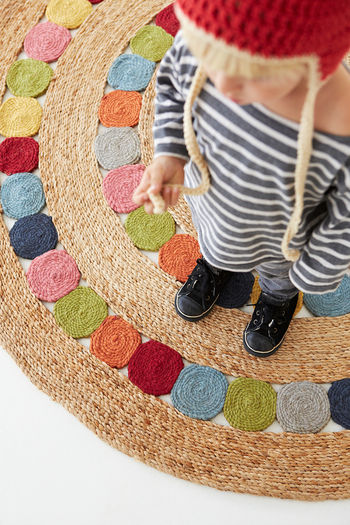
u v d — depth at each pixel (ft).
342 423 3.81
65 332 4.13
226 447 3.79
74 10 5.11
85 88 4.86
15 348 4.09
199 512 3.66
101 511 3.69
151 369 4.00
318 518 3.61
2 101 4.88
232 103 2.17
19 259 4.37
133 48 4.97
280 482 3.68
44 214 4.49
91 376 4.00
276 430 3.84
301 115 2.05
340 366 3.97
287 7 1.58
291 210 2.46
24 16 5.11
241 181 2.39
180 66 2.37
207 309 4.07
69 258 4.33
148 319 4.15
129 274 4.29
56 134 4.72
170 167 2.70
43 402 3.97
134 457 3.79
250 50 1.66
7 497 3.74
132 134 4.68
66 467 3.80
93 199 4.50
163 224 4.41
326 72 1.83
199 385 3.95
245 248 2.91
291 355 4.01
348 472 3.68
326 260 2.65
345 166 2.18
